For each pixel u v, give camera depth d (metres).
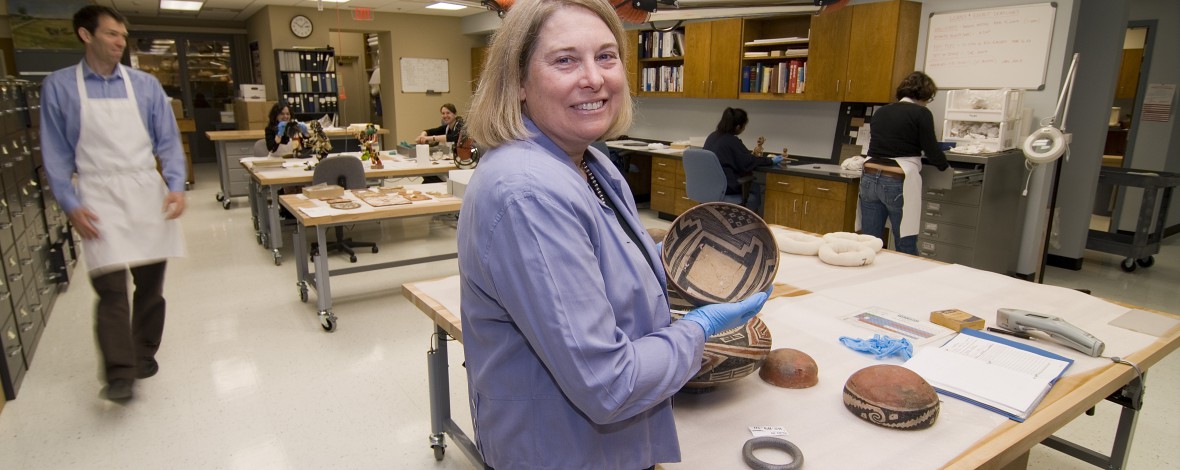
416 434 2.42
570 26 0.87
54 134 2.24
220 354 3.09
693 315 0.97
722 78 5.68
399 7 8.99
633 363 0.83
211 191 7.88
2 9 6.16
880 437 1.17
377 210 3.39
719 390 1.36
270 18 8.84
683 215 1.46
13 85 3.51
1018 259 4.50
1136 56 6.22
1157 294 4.16
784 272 2.17
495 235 0.81
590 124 0.90
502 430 0.99
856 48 4.66
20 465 2.21
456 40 10.30
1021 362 1.42
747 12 2.42
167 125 2.49
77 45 6.45
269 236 5.07
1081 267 4.78
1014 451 1.14
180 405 2.62
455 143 5.14
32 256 3.39
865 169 3.98
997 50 4.23
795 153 5.69
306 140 5.64
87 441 2.36
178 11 9.29
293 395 2.71
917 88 3.72
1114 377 1.38
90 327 3.46
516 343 0.93
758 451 1.13
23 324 2.97
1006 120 3.92
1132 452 2.31
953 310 1.74
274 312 3.67
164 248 2.52
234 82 11.10
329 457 2.27
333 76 9.27
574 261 0.79
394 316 3.62
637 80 6.66
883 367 1.29
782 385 1.36
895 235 3.96
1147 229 4.53
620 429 0.99
